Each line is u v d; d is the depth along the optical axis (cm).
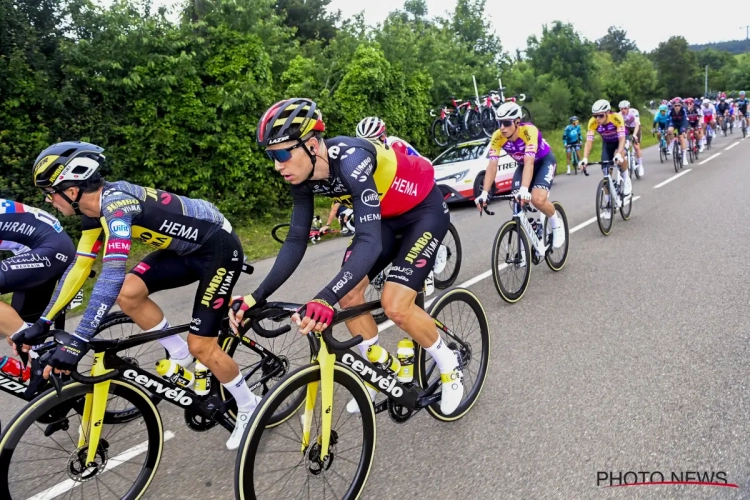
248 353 315
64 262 305
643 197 935
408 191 266
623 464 243
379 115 1289
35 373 262
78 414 245
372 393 287
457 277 569
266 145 223
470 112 1589
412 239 267
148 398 246
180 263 272
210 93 937
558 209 552
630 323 403
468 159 1042
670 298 446
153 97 877
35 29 790
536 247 516
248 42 978
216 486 255
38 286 299
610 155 744
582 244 656
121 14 841
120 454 280
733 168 1197
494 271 457
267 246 838
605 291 480
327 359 223
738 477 228
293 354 376
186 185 917
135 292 270
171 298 579
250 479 203
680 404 287
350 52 1324
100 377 223
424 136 1551
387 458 266
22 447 259
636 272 525
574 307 449
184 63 881
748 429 259
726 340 357
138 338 244
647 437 261
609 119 698
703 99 1697
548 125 2614
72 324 512
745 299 425
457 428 287
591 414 287
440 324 287
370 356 278
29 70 750
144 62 862
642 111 3769
